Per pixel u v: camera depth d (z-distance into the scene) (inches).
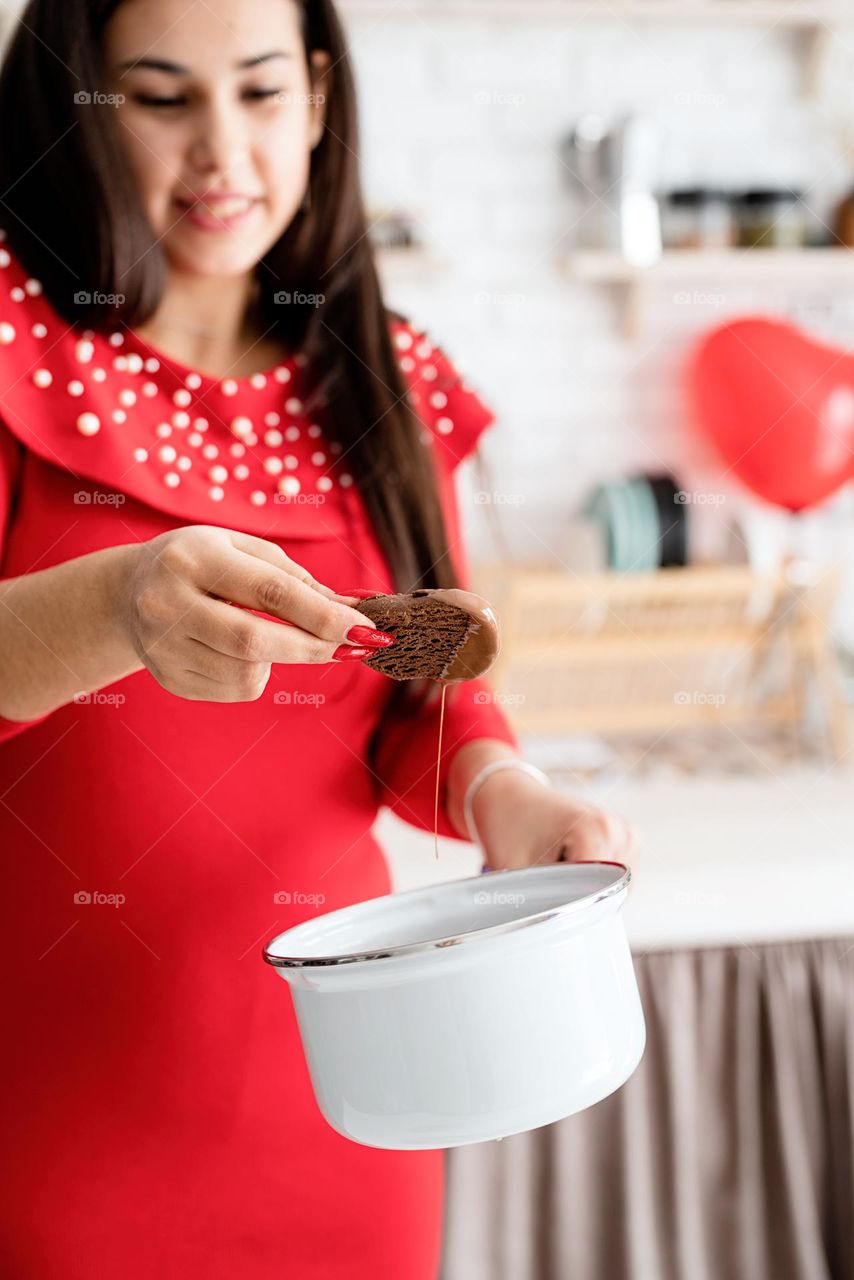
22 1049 29.3
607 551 78.3
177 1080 29.5
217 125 28.9
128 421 29.8
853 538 85.4
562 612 73.0
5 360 28.6
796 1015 52.7
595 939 21.5
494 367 83.5
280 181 30.2
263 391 31.8
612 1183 51.2
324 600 21.1
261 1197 30.4
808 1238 51.3
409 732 33.0
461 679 23.8
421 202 81.4
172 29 28.1
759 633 74.7
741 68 82.3
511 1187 50.8
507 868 28.5
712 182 82.8
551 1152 51.0
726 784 69.6
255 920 30.2
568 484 84.7
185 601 20.8
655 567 77.5
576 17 79.6
